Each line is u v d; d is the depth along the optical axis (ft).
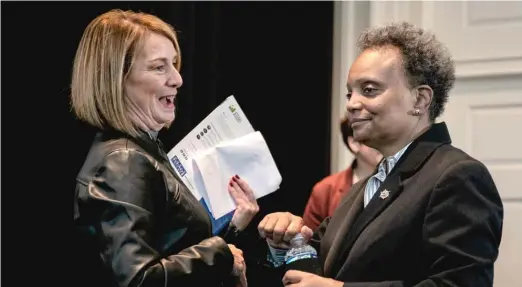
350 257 8.91
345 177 14.98
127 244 8.33
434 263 8.45
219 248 8.89
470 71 17.30
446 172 8.66
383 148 9.51
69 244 18.89
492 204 8.61
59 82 19.15
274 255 10.25
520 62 16.90
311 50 19.98
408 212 8.73
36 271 18.81
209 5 20.04
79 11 19.31
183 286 8.50
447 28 17.58
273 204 19.81
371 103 9.22
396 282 8.56
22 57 19.06
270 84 20.16
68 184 19.03
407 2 17.85
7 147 18.85
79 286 18.70
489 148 17.03
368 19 18.37
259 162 10.51
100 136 9.25
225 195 10.29
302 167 19.92
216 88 20.10
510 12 17.07
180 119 19.56
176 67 9.87
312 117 19.93
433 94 9.37
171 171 9.36
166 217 9.01
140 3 19.57
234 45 20.26
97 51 9.27
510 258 16.43
